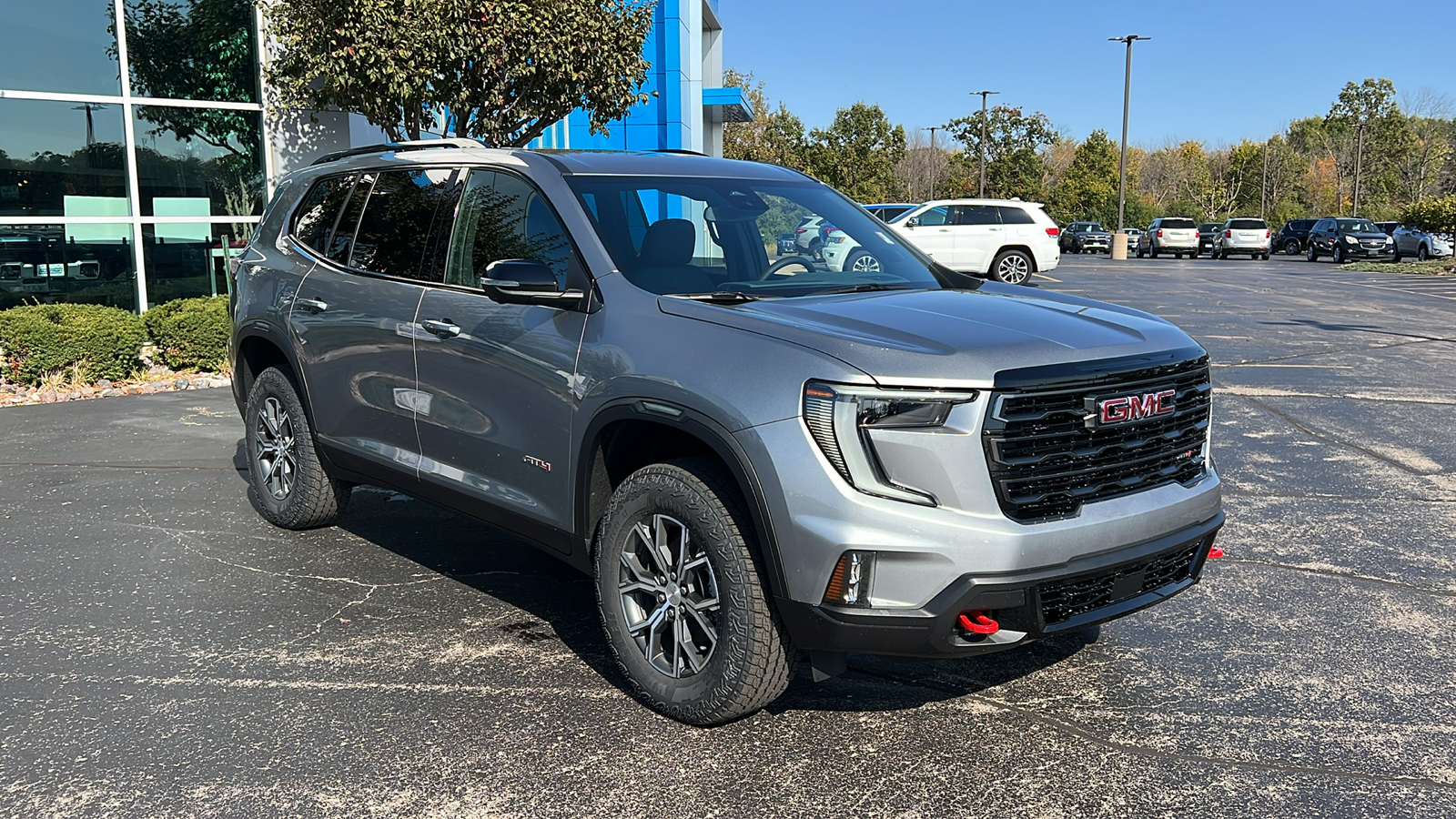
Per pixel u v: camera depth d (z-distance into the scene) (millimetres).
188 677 3828
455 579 4871
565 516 3779
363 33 11039
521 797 3049
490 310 4016
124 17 11898
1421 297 22141
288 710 3580
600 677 3850
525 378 3846
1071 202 76625
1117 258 45094
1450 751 3342
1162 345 3408
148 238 12305
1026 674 3896
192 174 12570
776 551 3072
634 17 12969
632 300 3584
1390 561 5188
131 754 3283
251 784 3111
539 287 3617
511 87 12023
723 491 3236
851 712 3588
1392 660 4039
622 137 24203
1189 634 4281
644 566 3576
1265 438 8016
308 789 3088
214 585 4766
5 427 8172
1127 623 4398
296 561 5086
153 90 12203
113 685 3762
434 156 4629
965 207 22312
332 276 4926
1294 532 5645
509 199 4156
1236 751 3338
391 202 4762
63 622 4328
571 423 3668
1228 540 5516
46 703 3617
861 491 2980
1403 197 86500
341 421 4930
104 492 6305
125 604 4535
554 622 4359
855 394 2973
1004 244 22188
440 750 3314
